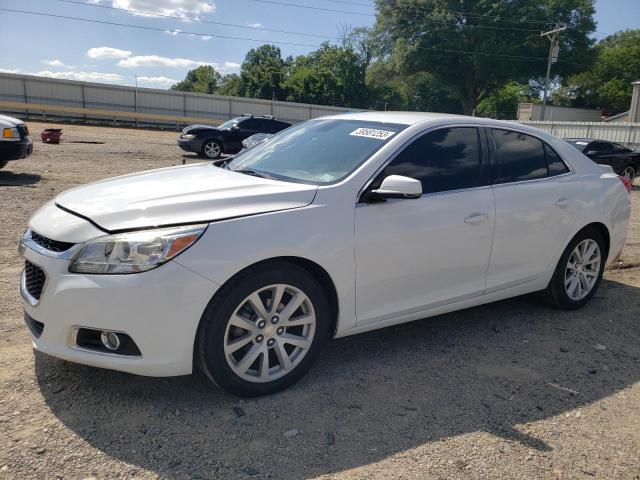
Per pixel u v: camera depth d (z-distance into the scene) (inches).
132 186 134.7
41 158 578.6
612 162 661.9
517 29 2097.7
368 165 139.0
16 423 110.1
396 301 143.7
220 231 114.3
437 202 146.5
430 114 167.6
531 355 157.0
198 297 111.2
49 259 113.0
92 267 108.8
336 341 159.9
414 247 142.1
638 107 1393.9
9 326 154.4
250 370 125.0
